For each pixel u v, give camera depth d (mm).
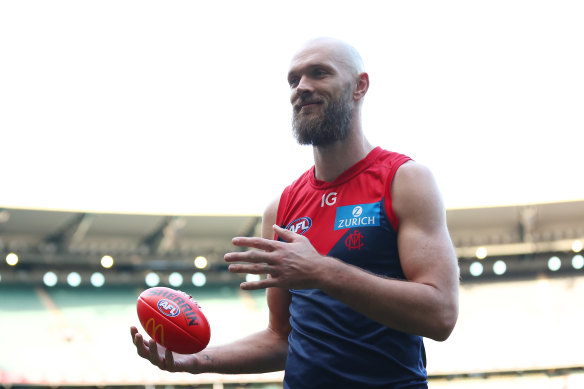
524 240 22078
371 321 2398
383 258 2428
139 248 21984
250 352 2787
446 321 2209
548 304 21203
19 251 20594
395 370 2377
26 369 18078
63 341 19312
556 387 19203
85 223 20453
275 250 2131
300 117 2518
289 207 2758
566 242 21812
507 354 19562
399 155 2551
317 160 2672
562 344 19562
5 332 19250
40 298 20984
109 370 18672
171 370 2592
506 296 21812
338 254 2465
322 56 2520
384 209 2434
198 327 2547
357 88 2598
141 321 2582
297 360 2479
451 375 19891
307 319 2516
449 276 2268
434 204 2375
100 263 21484
